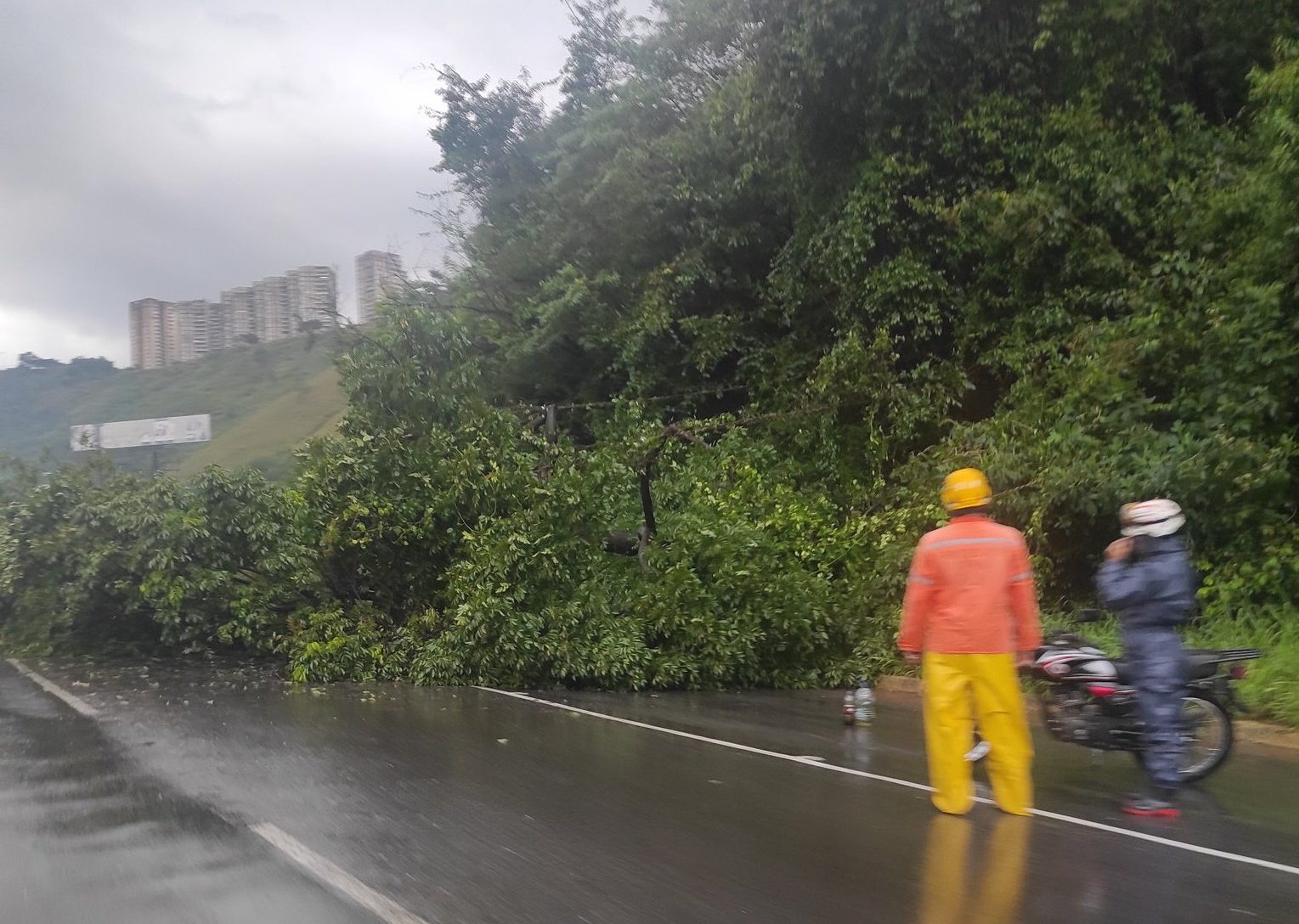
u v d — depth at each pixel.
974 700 6.53
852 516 14.87
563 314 21.59
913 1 15.37
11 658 15.12
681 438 16.56
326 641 12.88
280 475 15.91
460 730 9.27
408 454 13.73
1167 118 15.88
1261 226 12.16
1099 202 14.87
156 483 15.03
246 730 9.09
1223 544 11.59
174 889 4.96
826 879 5.20
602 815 6.36
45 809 6.39
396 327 14.97
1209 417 12.08
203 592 14.46
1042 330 15.31
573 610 12.38
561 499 13.18
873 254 16.83
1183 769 7.30
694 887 5.05
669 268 20.11
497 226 26.52
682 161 20.39
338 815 6.27
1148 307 13.37
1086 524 12.24
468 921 4.58
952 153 16.06
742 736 9.18
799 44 16.20
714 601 12.45
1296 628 10.13
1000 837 5.95
